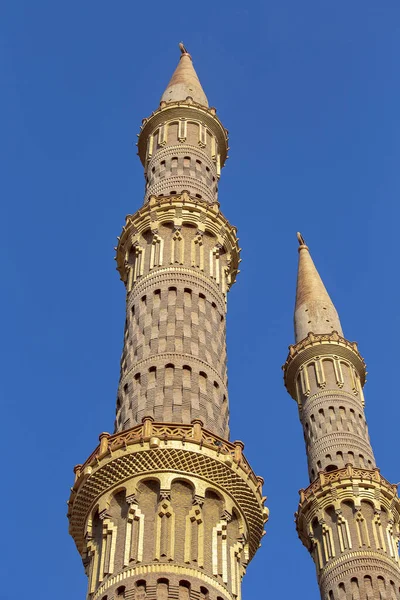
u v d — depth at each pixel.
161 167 71.94
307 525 77.44
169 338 56.91
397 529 76.44
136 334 58.50
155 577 43.81
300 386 88.69
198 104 77.75
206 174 72.06
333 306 96.25
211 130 77.31
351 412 84.56
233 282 67.75
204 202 66.31
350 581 71.12
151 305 59.66
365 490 76.38
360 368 90.44
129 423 52.88
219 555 46.16
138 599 43.00
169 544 45.38
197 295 60.50
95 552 47.09
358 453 80.81
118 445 49.00
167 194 68.50
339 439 81.69
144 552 45.00
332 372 88.00
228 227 67.06
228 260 66.25
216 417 54.00
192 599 43.41
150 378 54.97
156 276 61.19
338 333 92.12
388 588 70.19
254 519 50.16
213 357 57.44
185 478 48.12
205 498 48.19
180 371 55.06
